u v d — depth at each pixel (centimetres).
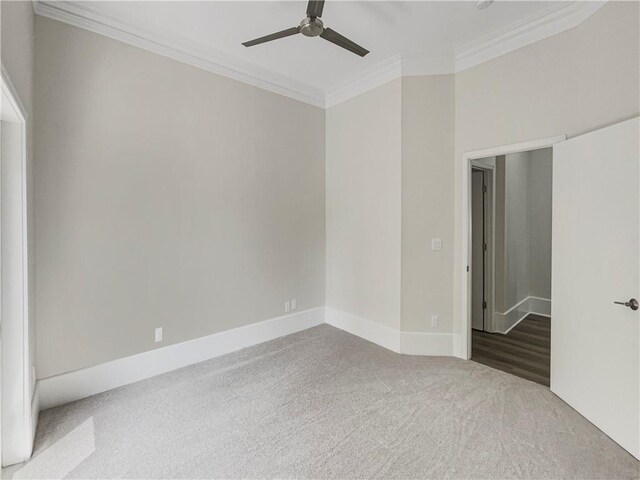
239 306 337
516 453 184
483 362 306
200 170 304
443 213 315
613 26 208
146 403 237
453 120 311
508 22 260
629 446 184
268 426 210
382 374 281
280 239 370
